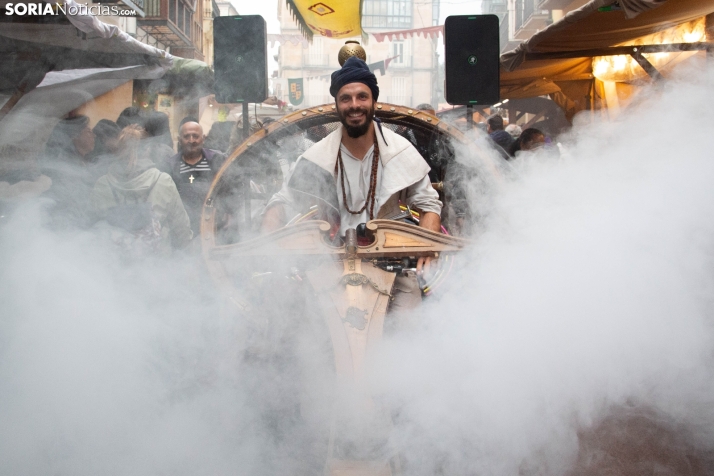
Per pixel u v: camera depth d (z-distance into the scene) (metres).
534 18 16.19
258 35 3.79
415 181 2.87
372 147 2.92
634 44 6.49
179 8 15.63
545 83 8.06
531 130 4.69
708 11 5.36
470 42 3.67
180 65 7.84
